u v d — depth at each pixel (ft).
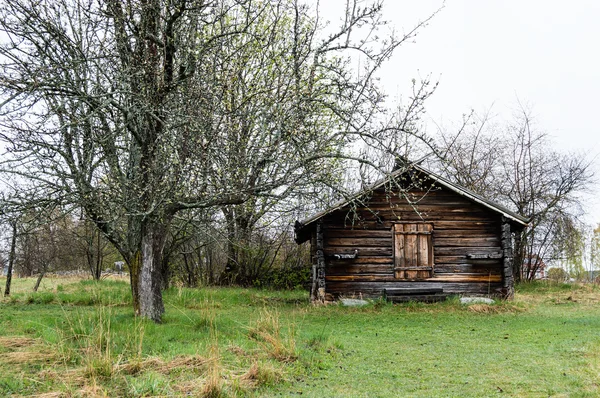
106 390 21.67
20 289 76.48
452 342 37.14
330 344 33.60
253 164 36.91
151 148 36.65
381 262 61.62
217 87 38.52
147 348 30.09
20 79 31.37
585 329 43.19
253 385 24.02
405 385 25.22
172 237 68.39
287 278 87.04
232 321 42.37
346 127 37.96
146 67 36.86
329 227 61.77
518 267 96.12
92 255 88.94
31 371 25.39
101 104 33.53
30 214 37.11
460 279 61.72
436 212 62.34
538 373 27.27
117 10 35.91
